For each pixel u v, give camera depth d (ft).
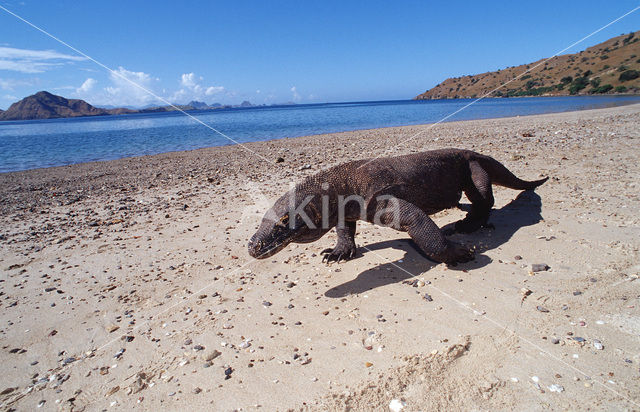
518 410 10.36
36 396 12.44
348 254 21.45
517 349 12.74
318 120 192.75
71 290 19.85
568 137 56.54
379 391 11.29
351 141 78.33
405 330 14.28
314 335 14.52
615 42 396.37
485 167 25.38
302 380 12.09
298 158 59.16
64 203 39.55
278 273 20.40
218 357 13.65
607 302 14.92
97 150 96.68
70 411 11.66
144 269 21.80
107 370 13.47
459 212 28.35
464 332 13.82
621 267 17.38
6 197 44.06
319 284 18.79
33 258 24.56
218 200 36.19
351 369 12.37
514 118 117.19
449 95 507.71
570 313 14.46
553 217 24.61
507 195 30.60
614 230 21.53
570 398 10.61
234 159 63.72
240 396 11.63
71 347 15.03
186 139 117.50
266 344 14.19
